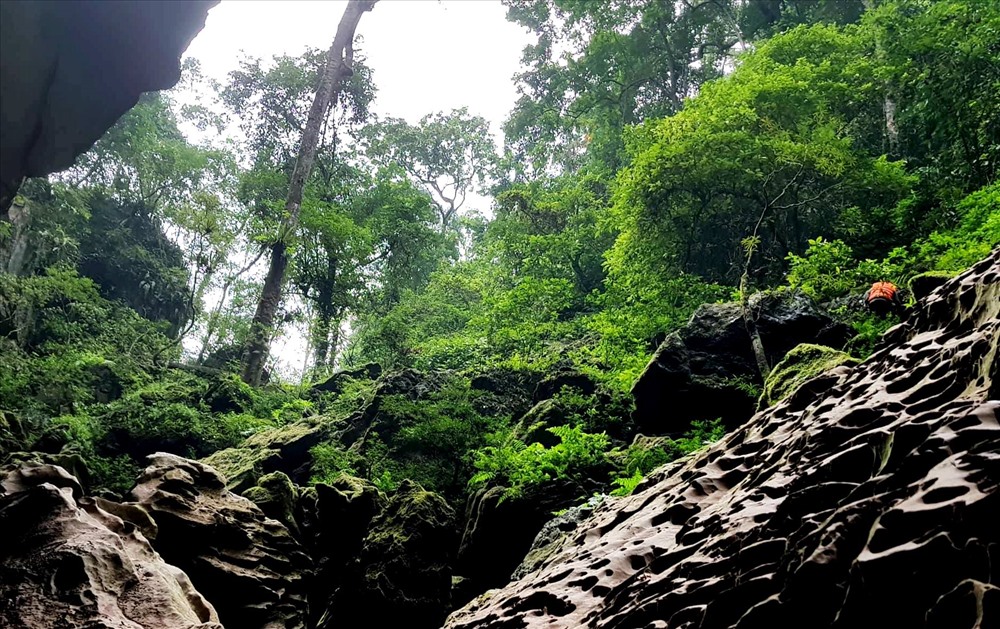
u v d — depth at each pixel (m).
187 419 17.38
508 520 11.09
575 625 3.60
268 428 17.41
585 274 24.61
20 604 5.08
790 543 2.42
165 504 9.15
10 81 7.23
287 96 34.09
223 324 28.20
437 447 14.33
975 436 2.17
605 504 6.40
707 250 17.98
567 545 5.63
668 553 3.40
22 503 6.00
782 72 16.92
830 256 12.77
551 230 26.52
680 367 11.43
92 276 26.11
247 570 9.38
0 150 7.70
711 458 5.06
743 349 11.44
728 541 3.01
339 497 11.82
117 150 28.27
